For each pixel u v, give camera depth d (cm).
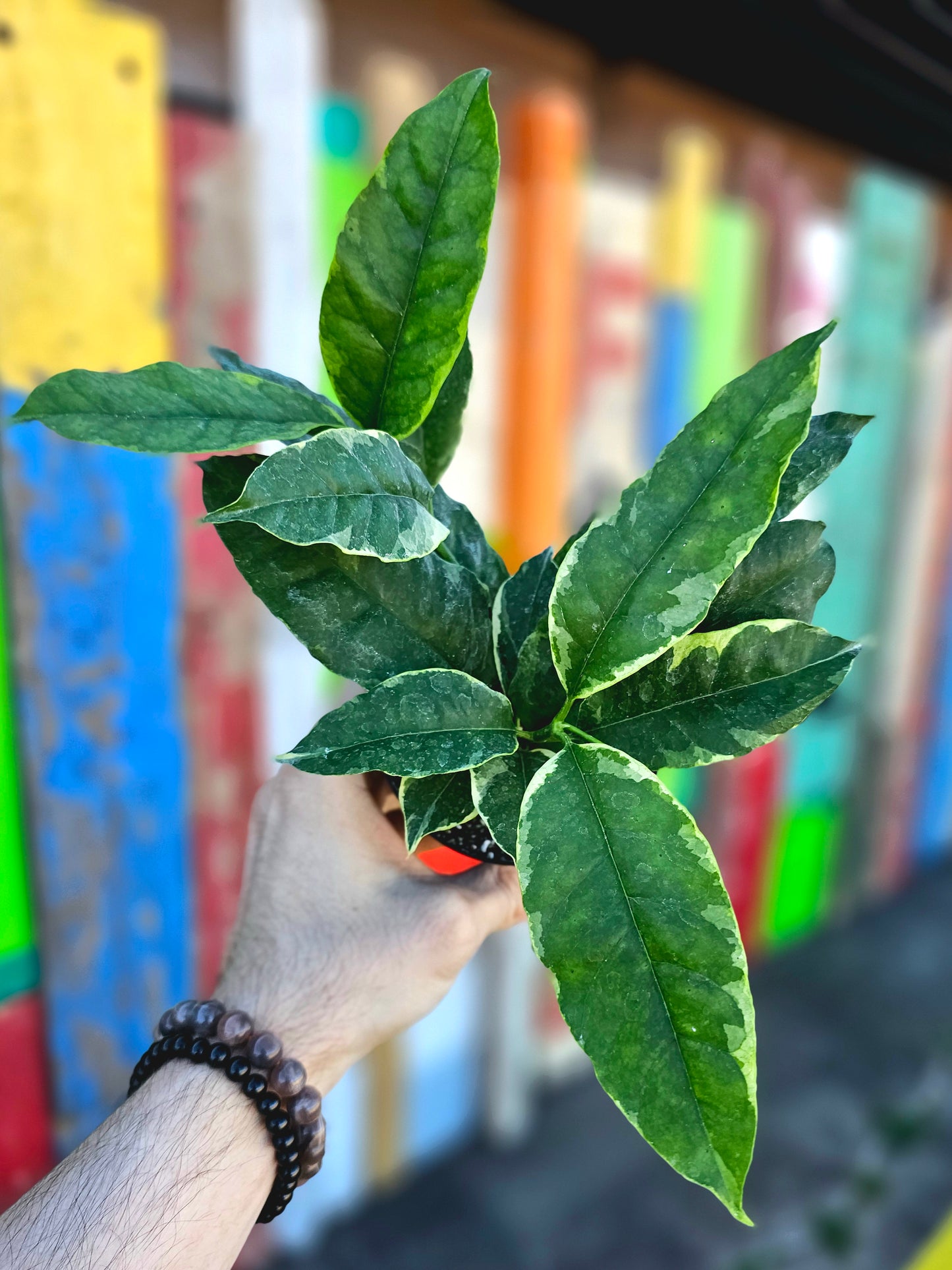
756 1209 143
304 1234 132
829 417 34
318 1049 40
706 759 32
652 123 140
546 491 129
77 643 96
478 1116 156
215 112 96
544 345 123
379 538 28
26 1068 105
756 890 189
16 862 100
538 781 31
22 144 82
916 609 198
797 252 158
